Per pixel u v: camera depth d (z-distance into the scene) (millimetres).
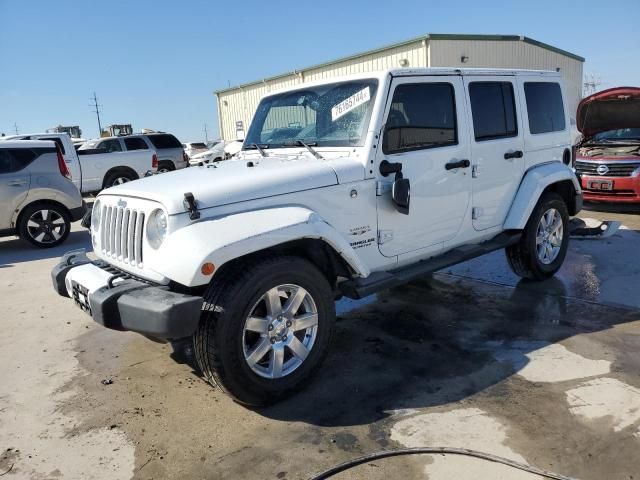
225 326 2955
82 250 4129
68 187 8758
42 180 8492
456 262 4328
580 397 3195
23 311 5344
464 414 3084
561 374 3492
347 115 3859
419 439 2863
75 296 3541
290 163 3707
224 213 3102
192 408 3314
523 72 5027
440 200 4191
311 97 4156
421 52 18484
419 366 3727
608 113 9547
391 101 3762
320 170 3482
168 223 2984
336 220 3539
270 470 2680
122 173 15461
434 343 4102
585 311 4602
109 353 4219
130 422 3180
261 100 4746
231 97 28906
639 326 4227
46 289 6133
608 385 3316
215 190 3119
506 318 4531
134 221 3266
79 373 3875
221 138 30750
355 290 3529
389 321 4594
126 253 3350
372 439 2891
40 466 2795
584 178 9164
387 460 2701
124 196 3447
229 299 2955
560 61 23656
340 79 4020
